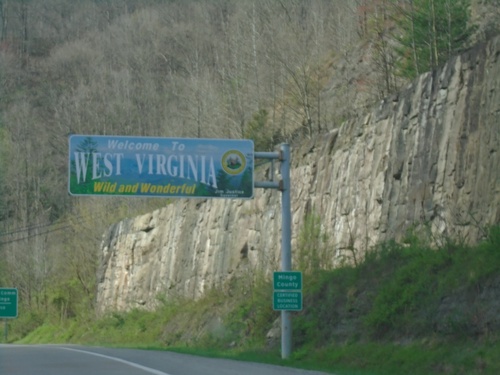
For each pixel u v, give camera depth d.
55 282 75.19
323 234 34.41
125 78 94.12
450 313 22.00
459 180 26.58
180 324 44.41
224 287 43.25
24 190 91.69
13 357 26.50
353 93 47.31
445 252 24.58
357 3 51.75
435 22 36.72
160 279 52.91
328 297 29.14
